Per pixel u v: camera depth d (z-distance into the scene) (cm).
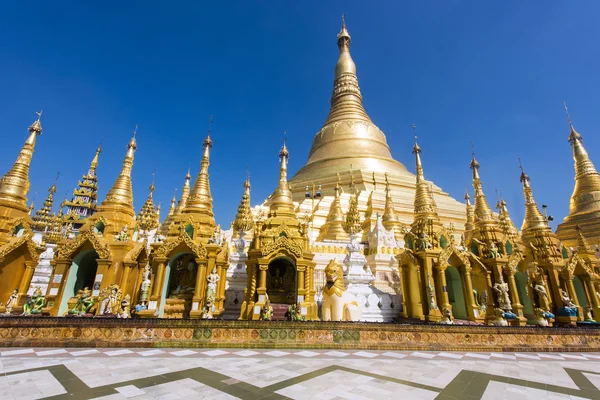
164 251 1830
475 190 2405
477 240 2125
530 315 2041
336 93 5769
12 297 1788
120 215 2178
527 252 2397
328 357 1111
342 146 4944
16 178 2167
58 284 1759
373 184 4162
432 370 962
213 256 1903
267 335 1277
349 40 6294
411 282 1978
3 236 1975
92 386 751
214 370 912
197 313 1738
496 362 1098
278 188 2464
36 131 2347
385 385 799
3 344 1151
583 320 2005
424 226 2069
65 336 1201
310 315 1762
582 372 979
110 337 1220
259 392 731
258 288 1805
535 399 731
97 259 1822
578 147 3606
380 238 2538
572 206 3491
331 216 3153
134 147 2450
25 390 715
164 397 690
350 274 2066
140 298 1708
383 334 1319
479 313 1784
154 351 1159
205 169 2469
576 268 2281
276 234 2056
